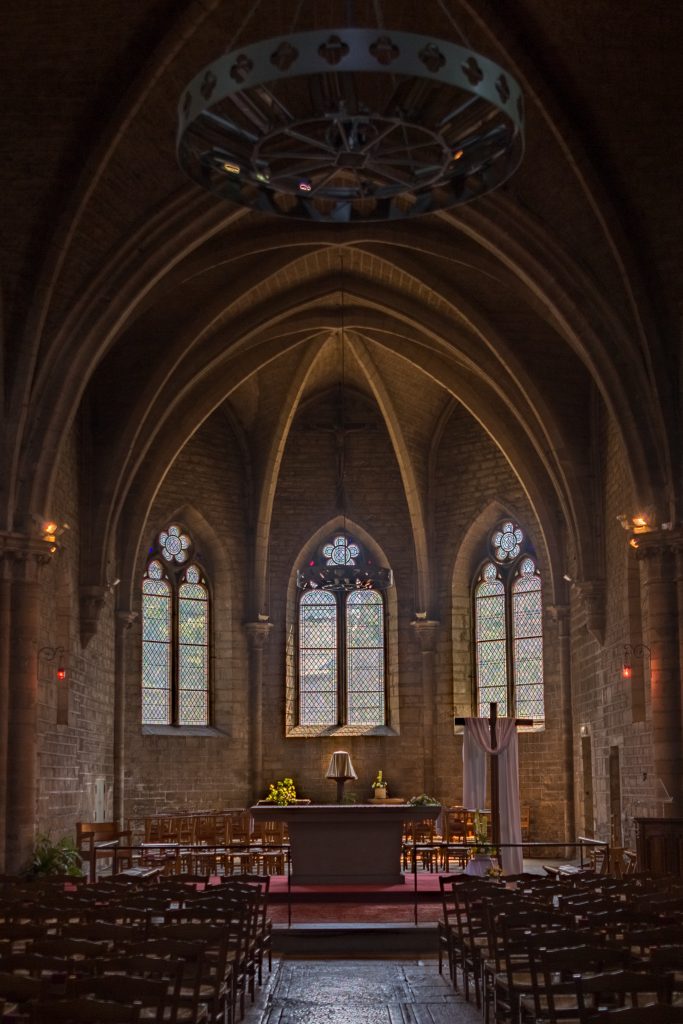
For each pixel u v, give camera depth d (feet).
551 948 32.63
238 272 90.74
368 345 108.58
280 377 110.63
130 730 106.73
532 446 104.99
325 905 72.79
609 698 92.58
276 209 52.85
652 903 39.50
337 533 121.29
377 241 85.20
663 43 67.10
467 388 104.32
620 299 77.36
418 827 99.50
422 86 45.93
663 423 76.69
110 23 65.36
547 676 109.70
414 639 118.21
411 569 119.55
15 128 69.56
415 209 53.36
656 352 76.43
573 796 105.50
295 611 120.88
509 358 93.09
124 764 104.94
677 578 75.92
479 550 117.60
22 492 74.64
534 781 109.19
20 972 35.40
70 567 90.07
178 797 109.19
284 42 40.70
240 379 103.55
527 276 78.33
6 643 72.90
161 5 64.69
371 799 114.52
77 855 75.00
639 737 82.89
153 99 69.41
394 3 66.74
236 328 97.91
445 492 117.80
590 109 70.74
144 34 66.23
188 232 76.07
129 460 96.73
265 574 116.57
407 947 61.16
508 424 104.58
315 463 121.80
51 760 82.43
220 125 47.39
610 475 91.15
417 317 97.91
